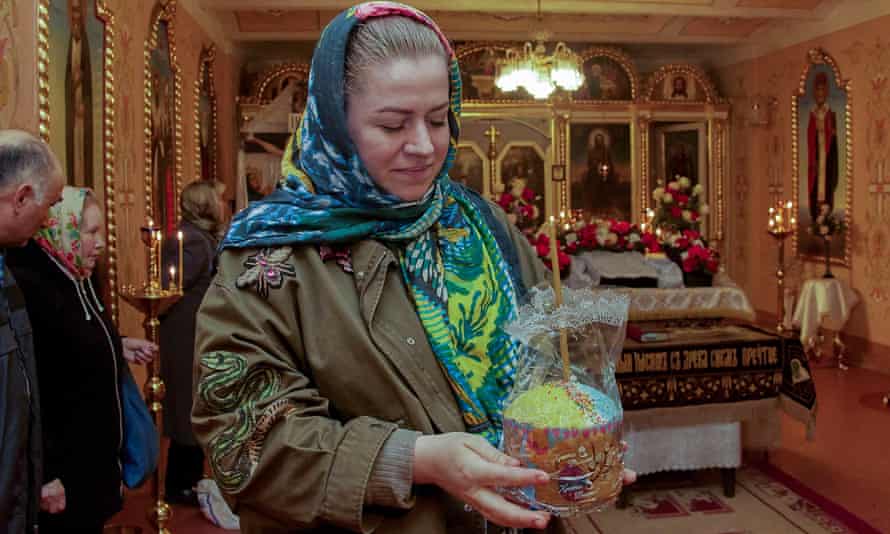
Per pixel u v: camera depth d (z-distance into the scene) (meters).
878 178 7.79
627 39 10.02
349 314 1.04
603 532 4.00
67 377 2.46
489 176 10.77
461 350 1.12
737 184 10.82
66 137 3.90
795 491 4.52
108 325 2.69
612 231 5.36
